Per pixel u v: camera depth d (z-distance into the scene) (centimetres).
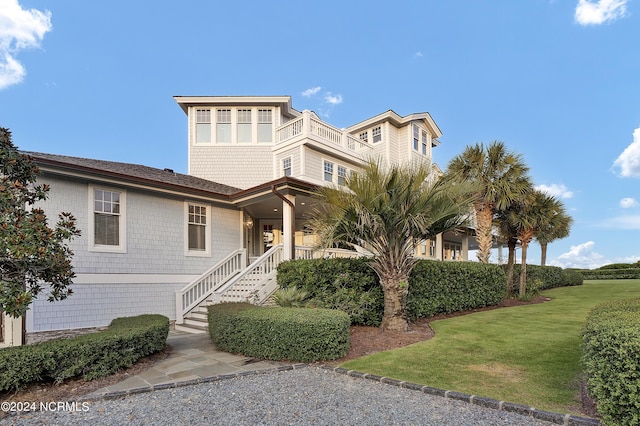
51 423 361
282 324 576
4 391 429
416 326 812
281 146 1491
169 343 729
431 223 676
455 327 779
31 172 511
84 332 819
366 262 789
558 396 393
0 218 427
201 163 1593
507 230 1380
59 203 849
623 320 357
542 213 1295
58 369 457
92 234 897
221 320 660
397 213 673
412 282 865
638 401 293
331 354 558
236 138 1612
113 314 920
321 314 605
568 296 1388
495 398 391
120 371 518
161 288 1020
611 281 2117
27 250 419
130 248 967
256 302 894
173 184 1027
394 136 1894
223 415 370
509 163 1237
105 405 405
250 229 1409
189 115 1609
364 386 452
